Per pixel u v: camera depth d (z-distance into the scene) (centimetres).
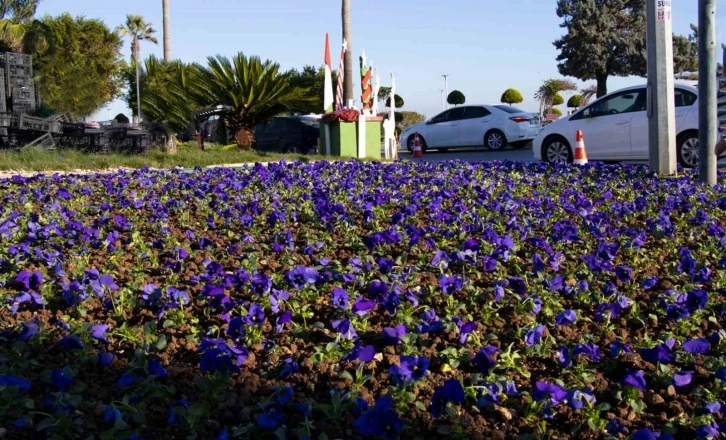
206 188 889
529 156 1811
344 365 316
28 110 2170
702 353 329
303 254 533
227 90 2048
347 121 1748
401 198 782
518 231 572
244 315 365
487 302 398
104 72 4181
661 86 988
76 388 288
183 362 325
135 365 303
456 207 676
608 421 265
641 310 397
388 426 237
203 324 377
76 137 1814
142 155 1627
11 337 356
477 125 2109
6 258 496
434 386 297
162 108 1850
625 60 4053
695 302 369
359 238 561
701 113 888
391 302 372
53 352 338
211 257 527
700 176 900
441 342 345
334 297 370
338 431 258
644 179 941
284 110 2158
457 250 504
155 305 397
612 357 322
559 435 261
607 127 1295
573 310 376
